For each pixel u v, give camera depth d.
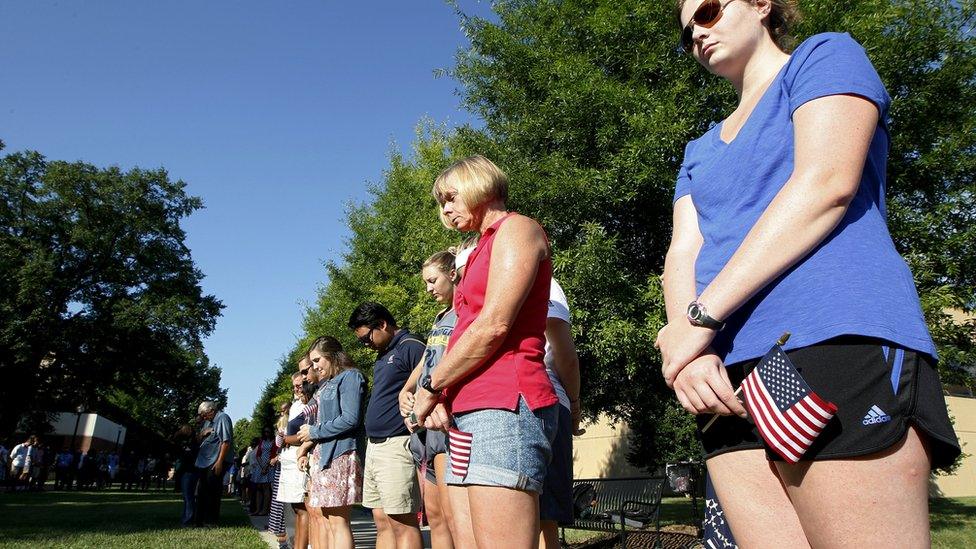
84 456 35.31
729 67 1.63
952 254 10.98
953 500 18.78
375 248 25.75
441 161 21.56
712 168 1.57
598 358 11.39
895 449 1.10
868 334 1.14
